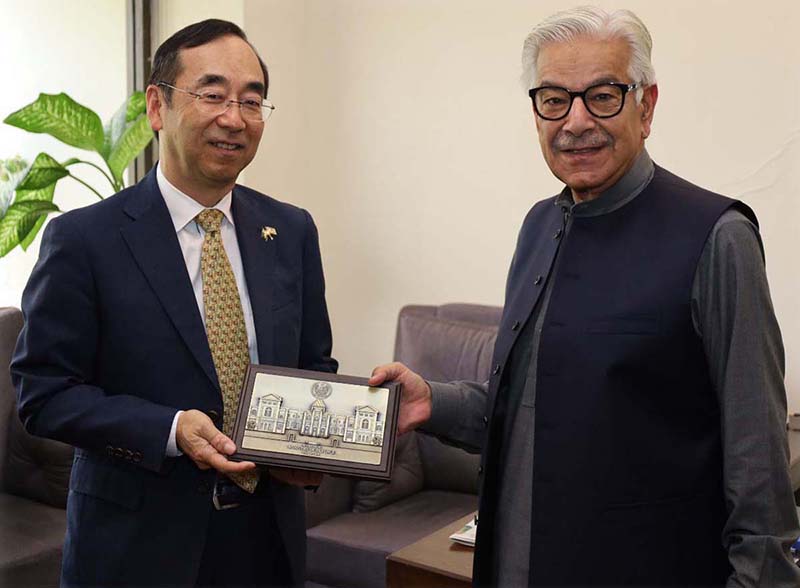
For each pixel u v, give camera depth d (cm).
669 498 136
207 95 161
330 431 160
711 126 309
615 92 137
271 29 381
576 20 138
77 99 376
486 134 360
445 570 198
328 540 276
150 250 166
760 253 132
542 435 141
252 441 159
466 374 311
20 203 326
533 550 141
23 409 162
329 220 404
